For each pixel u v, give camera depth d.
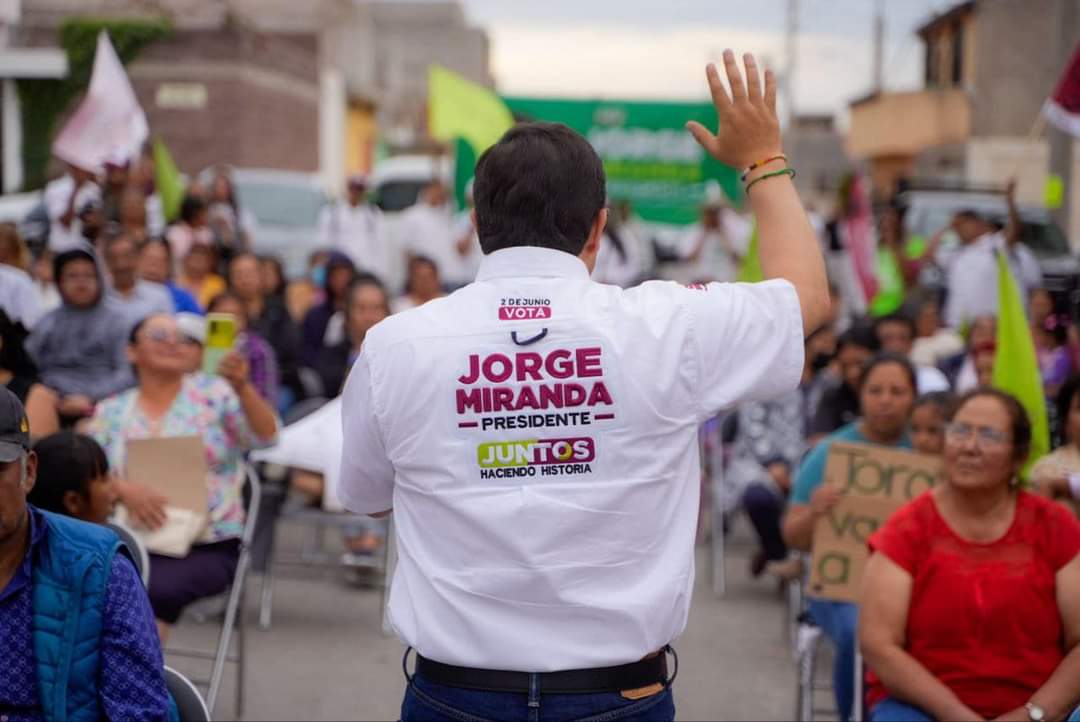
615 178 16.38
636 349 2.81
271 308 10.92
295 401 10.83
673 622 2.86
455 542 2.81
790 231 2.97
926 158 38.25
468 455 2.81
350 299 9.79
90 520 4.60
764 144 3.02
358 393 2.90
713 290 2.89
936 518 4.59
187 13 29.77
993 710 4.43
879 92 39.81
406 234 16.25
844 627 5.71
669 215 16.41
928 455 6.29
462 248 15.63
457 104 13.16
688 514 2.89
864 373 6.64
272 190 19.88
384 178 24.22
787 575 7.33
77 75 25.89
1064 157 20.69
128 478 6.08
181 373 6.35
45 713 3.35
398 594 2.89
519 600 2.78
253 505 6.35
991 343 9.05
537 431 2.80
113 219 11.59
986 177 33.97
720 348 2.83
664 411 2.81
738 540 10.82
